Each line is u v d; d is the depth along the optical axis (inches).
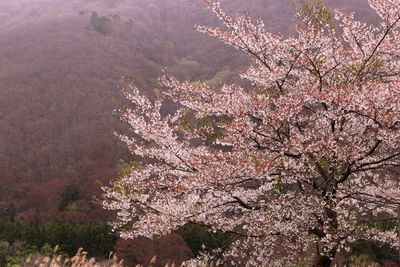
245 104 264.1
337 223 272.5
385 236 305.0
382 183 313.0
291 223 263.6
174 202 278.5
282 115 249.8
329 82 292.0
